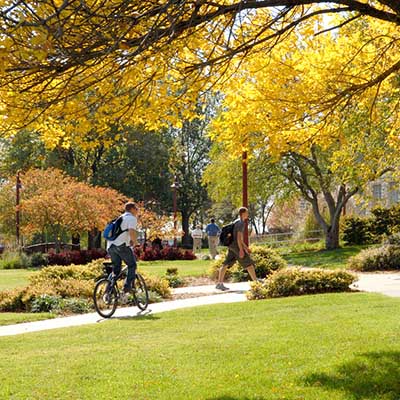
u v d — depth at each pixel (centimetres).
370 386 554
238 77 685
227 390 559
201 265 2594
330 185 3031
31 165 4312
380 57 726
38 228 3080
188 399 540
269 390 554
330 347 702
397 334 750
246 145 759
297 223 4581
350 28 816
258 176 3114
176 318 1006
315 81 701
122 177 4631
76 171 4334
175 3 453
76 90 482
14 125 524
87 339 842
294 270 1321
